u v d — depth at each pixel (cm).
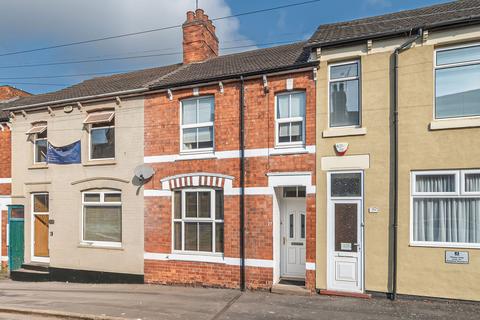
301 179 1030
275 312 856
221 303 940
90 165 1326
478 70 897
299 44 1414
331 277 986
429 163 912
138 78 1502
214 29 1662
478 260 860
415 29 926
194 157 1162
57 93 1644
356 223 973
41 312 905
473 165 875
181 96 1198
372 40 975
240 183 1098
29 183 1449
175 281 1166
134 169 1248
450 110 913
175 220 1195
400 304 881
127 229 1246
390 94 958
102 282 1273
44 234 1438
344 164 988
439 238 908
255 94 1099
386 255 936
